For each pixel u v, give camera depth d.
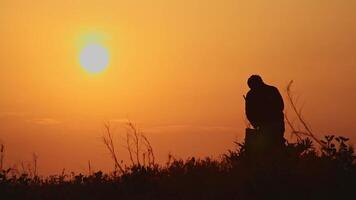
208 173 56.72
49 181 63.69
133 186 57.34
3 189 59.38
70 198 57.84
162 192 55.44
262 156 57.50
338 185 48.09
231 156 60.94
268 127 61.50
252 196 49.19
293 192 48.31
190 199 51.69
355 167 50.34
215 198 50.72
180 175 57.53
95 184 59.91
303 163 52.50
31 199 58.50
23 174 62.66
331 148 51.75
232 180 52.94
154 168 60.59
